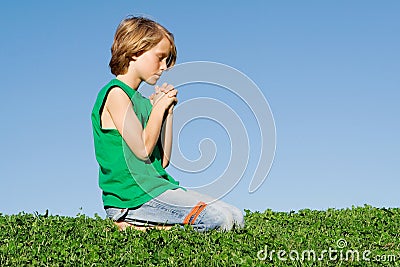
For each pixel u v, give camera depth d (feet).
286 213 26.50
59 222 21.17
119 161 20.24
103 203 20.94
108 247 17.83
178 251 17.62
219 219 20.17
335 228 22.82
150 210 20.27
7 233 18.97
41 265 16.02
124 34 20.75
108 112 20.52
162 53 21.12
